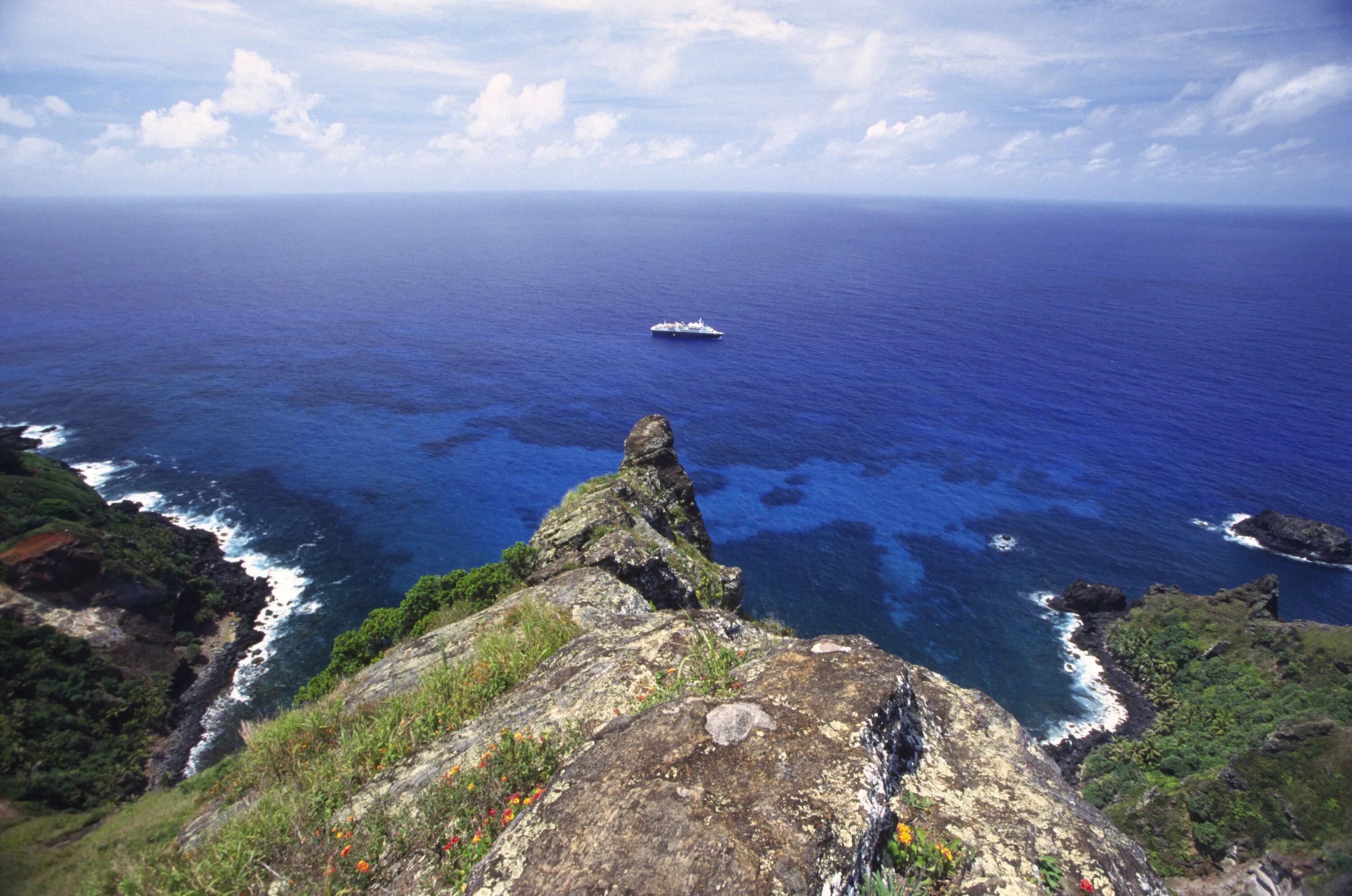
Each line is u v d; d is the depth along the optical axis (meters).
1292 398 126.75
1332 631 57.12
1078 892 6.41
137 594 59.56
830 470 95.62
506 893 5.79
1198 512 86.44
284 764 11.60
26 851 16.66
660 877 5.55
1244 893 39.41
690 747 6.86
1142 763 50.62
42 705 47.84
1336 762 41.22
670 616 13.67
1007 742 8.63
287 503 82.75
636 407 118.50
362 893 7.46
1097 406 122.12
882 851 6.29
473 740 9.92
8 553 55.81
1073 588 69.12
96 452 94.19
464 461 96.31
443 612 25.88
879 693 7.79
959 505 86.81
